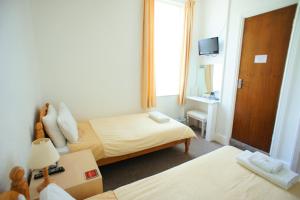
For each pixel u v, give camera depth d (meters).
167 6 3.35
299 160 2.24
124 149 2.07
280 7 2.33
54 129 1.87
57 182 1.27
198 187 1.28
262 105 2.70
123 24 2.90
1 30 1.04
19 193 0.83
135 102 3.30
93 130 2.36
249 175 1.43
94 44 2.73
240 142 3.11
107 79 2.95
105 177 2.15
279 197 1.20
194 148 3.01
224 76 3.16
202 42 3.43
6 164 0.99
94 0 2.61
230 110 3.10
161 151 2.87
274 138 2.52
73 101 2.74
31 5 2.23
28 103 1.66
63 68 2.58
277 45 2.43
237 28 2.87
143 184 1.31
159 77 3.58
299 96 2.21
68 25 2.50
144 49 3.07
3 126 0.97
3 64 1.04
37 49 2.37
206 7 3.45
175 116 3.89
